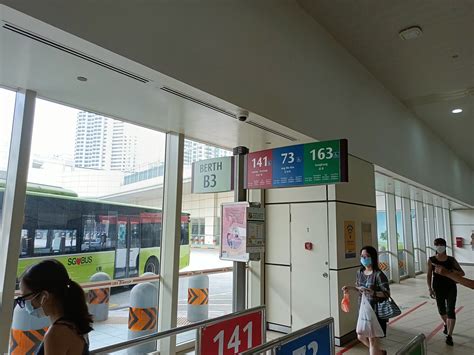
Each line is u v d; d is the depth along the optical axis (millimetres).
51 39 2275
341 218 5184
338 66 5367
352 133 5582
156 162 4324
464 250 16438
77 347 1506
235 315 2330
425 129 9680
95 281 3717
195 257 4723
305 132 4359
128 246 4031
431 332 5438
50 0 2131
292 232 5492
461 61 6004
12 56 2490
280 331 5402
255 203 3270
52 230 3346
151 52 2662
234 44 3434
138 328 3965
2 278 2756
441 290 5027
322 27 5016
